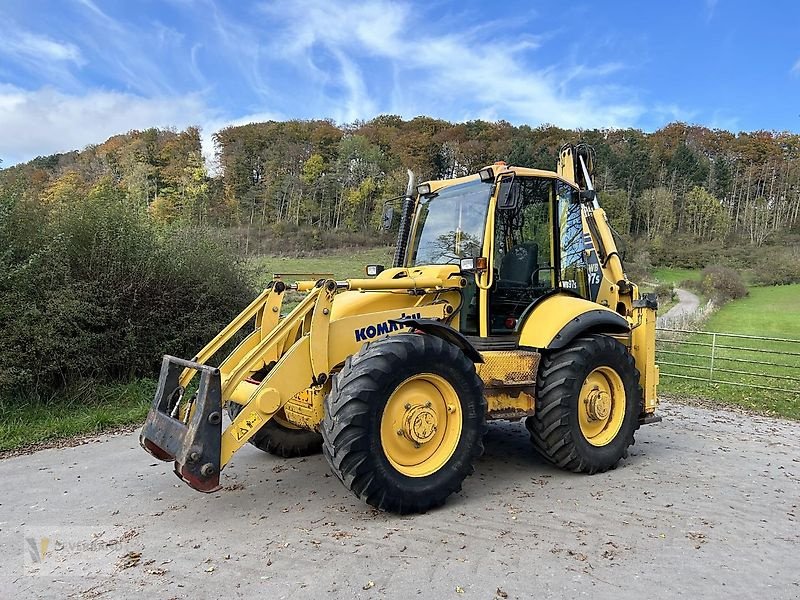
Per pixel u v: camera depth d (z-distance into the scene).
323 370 4.07
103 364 8.09
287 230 37.31
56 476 5.09
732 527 3.83
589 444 4.90
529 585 3.04
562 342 4.71
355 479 3.76
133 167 28.06
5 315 7.19
